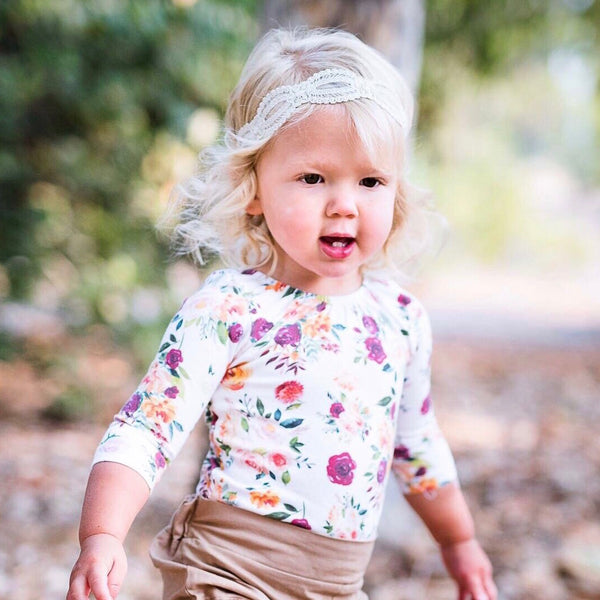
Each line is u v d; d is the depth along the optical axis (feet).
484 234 98.53
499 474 25.12
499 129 92.02
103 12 24.84
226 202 8.75
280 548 8.14
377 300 9.13
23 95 25.86
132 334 28.12
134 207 28.60
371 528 8.57
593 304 77.15
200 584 7.94
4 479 22.43
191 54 25.58
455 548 9.98
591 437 30.35
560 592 16.84
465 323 62.75
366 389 8.52
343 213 8.09
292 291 8.64
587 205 124.06
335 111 8.07
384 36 15.70
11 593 15.80
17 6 25.08
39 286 30.25
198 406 8.14
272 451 8.20
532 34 35.70
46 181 28.40
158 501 21.20
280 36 9.25
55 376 30.12
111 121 27.14
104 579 6.98
